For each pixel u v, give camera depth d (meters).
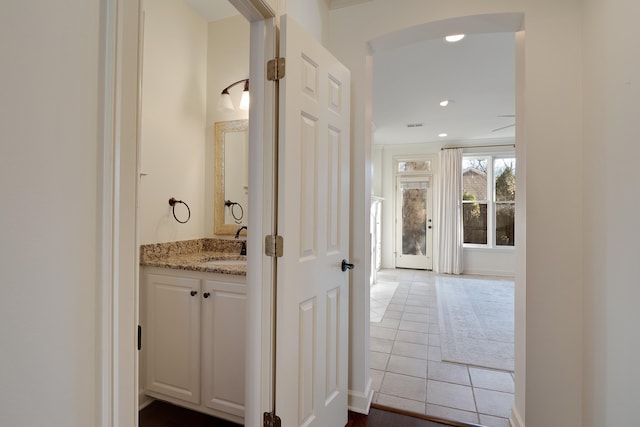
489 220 6.31
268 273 1.38
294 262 1.40
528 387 1.70
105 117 0.66
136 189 0.73
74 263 0.61
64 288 0.60
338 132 1.77
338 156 1.77
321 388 1.62
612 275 1.34
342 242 1.81
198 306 1.86
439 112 4.65
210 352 1.83
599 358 1.45
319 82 1.58
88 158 0.63
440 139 6.36
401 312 3.99
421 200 6.77
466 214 6.50
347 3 2.08
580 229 1.64
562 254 1.67
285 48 1.35
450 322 3.63
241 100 2.39
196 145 2.47
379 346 3.00
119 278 0.69
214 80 2.53
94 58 0.64
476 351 2.88
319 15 1.98
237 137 2.46
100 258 0.66
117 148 0.68
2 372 0.52
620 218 1.29
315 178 1.56
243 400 1.76
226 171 2.49
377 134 5.98
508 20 1.84
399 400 2.14
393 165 6.88
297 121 1.42
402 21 1.97
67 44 0.60
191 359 1.87
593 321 1.51
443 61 3.13
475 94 3.96
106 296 0.66
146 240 2.09
